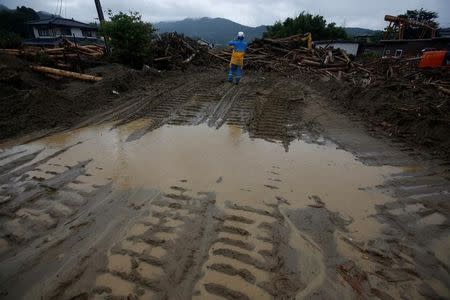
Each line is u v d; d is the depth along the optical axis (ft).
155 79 33.09
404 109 20.97
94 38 98.17
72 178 13.29
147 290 7.80
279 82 36.70
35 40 83.66
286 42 55.72
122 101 25.38
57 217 10.65
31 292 7.74
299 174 14.06
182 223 10.40
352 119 22.57
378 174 14.21
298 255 9.12
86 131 19.16
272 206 11.50
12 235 9.76
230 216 10.83
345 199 12.11
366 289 8.01
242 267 8.59
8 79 22.35
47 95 20.97
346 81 34.86
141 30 35.04
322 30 104.06
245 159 15.53
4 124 18.02
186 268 8.50
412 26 71.87
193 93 28.71
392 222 10.78
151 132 19.25
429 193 12.64
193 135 18.85
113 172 13.85
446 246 9.65
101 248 9.20
